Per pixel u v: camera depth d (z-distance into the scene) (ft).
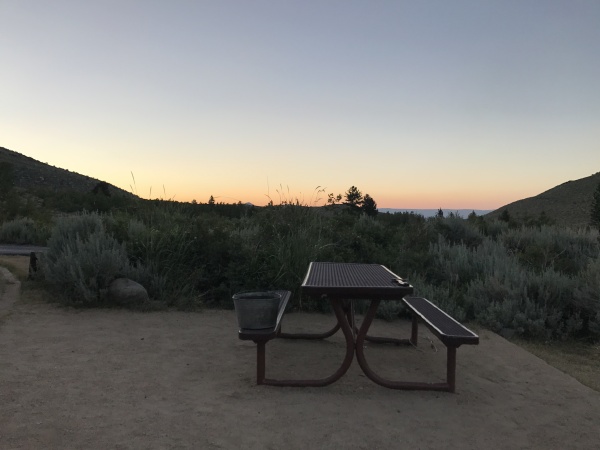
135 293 26.00
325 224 34.78
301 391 15.01
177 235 30.19
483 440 12.17
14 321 22.48
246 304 15.25
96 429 12.10
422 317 17.29
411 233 37.88
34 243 58.90
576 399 15.08
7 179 90.12
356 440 11.90
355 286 14.35
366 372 15.30
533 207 399.85
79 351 18.43
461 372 17.34
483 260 32.32
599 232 40.40
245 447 11.39
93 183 303.68
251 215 41.88
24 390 14.47
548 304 25.25
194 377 15.99
